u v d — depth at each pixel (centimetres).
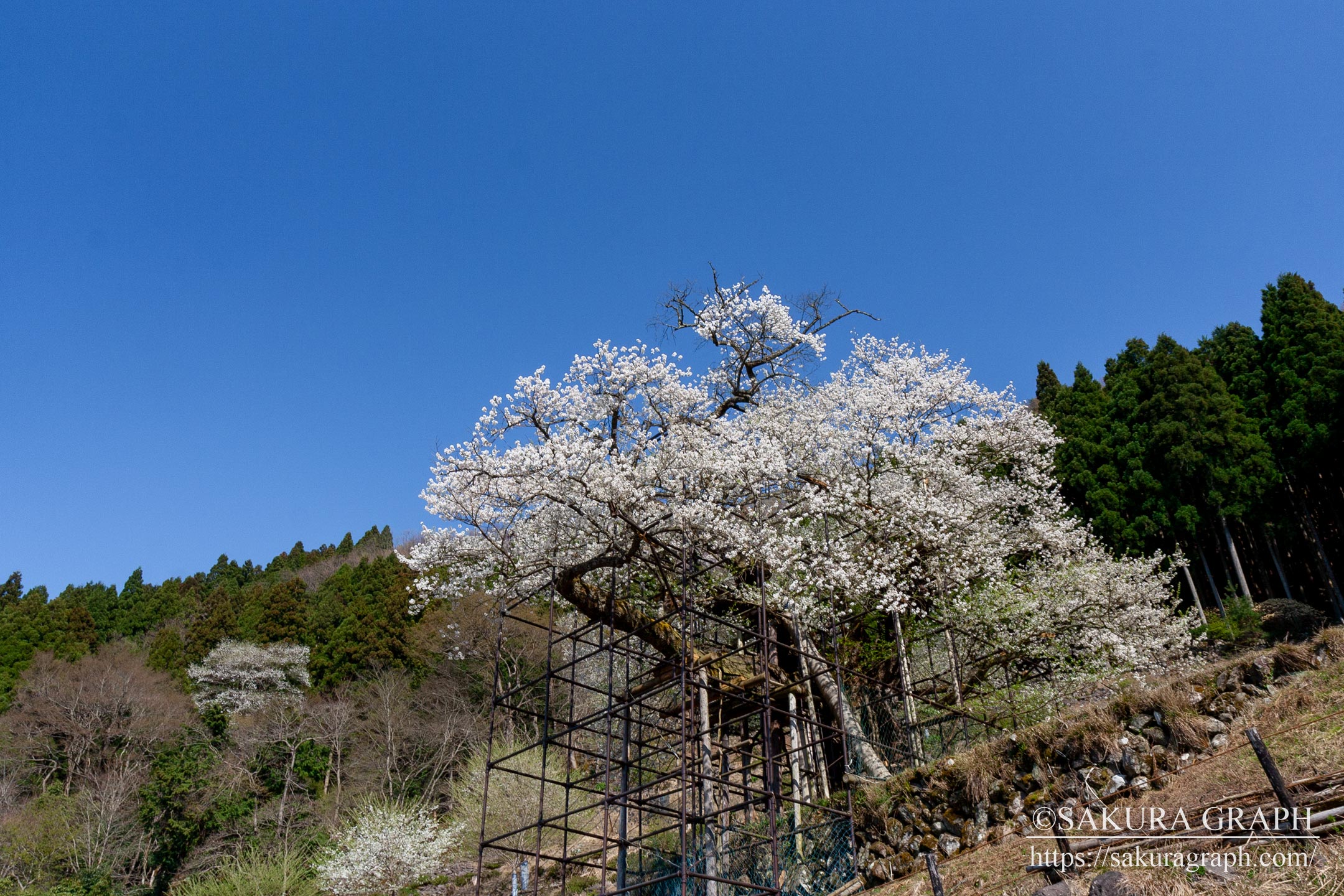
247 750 3334
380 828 2266
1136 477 2909
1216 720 953
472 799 2375
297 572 6769
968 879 912
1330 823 660
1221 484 2730
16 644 4381
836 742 1444
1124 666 1645
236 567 7025
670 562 1454
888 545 1625
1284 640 2242
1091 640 1703
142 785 3036
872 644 1859
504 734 3083
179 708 3569
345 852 2364
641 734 1403
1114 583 1956
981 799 1030
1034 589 1822
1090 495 3006
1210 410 2870
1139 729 981
